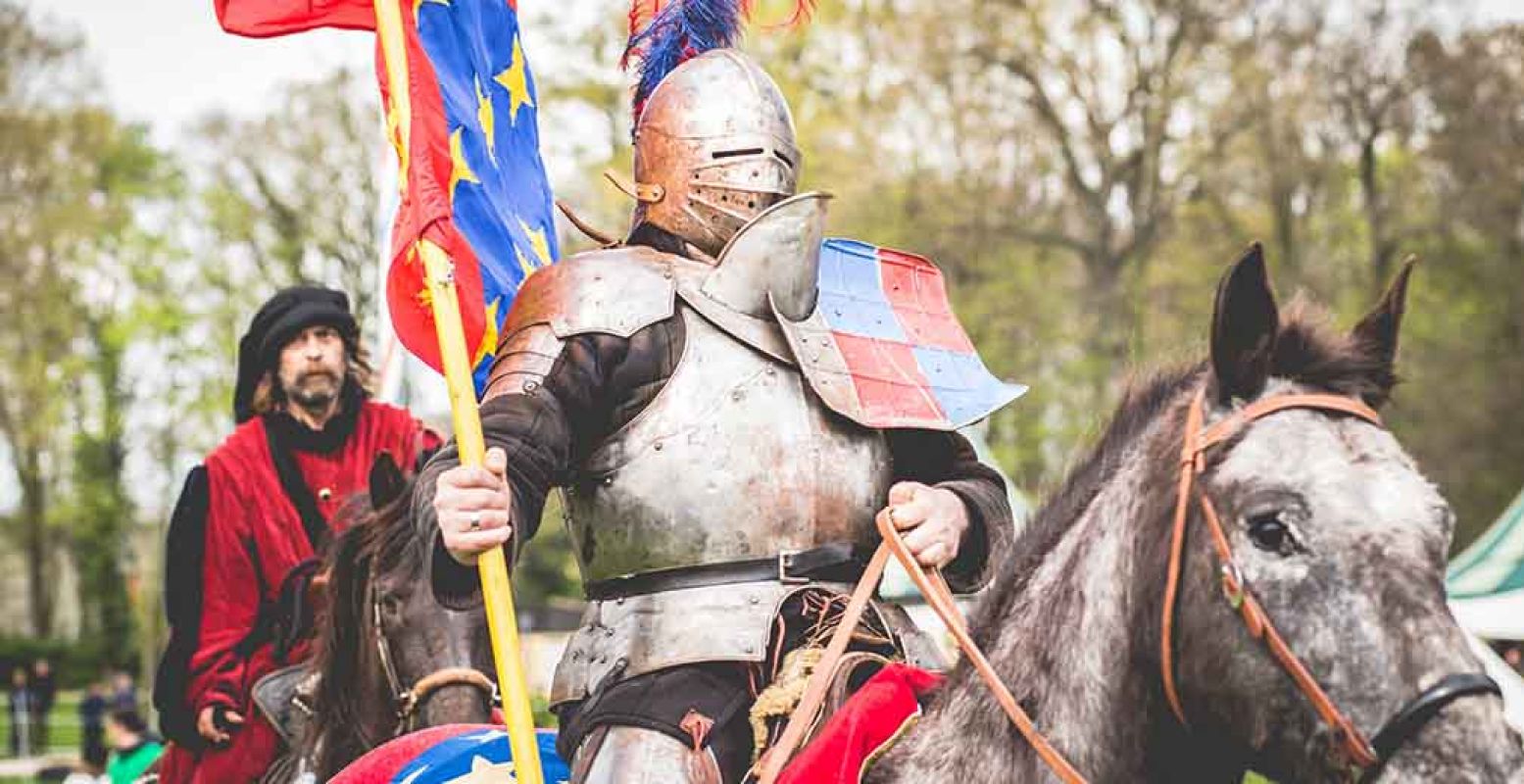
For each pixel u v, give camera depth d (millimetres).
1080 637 3988
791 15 6145
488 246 5504
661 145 4828
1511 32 34562
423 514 4375
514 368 4535
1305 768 3480
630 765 4336
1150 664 3846
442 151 5176
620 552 4559
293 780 7312
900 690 4324
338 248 37781
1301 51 32906
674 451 4512
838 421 4691
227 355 41594
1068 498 4184
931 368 4984
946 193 32312
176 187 47219
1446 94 34719
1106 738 3924
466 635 6926
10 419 45812
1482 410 37219
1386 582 3412
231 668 8312
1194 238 35312
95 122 44906
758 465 4535
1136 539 3908
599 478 4574
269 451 8547
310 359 8500
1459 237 37969
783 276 4629
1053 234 32656
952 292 33250
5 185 44250
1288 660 3477
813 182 30375
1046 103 32250
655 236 4891
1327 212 35188
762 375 4609
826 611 4480
